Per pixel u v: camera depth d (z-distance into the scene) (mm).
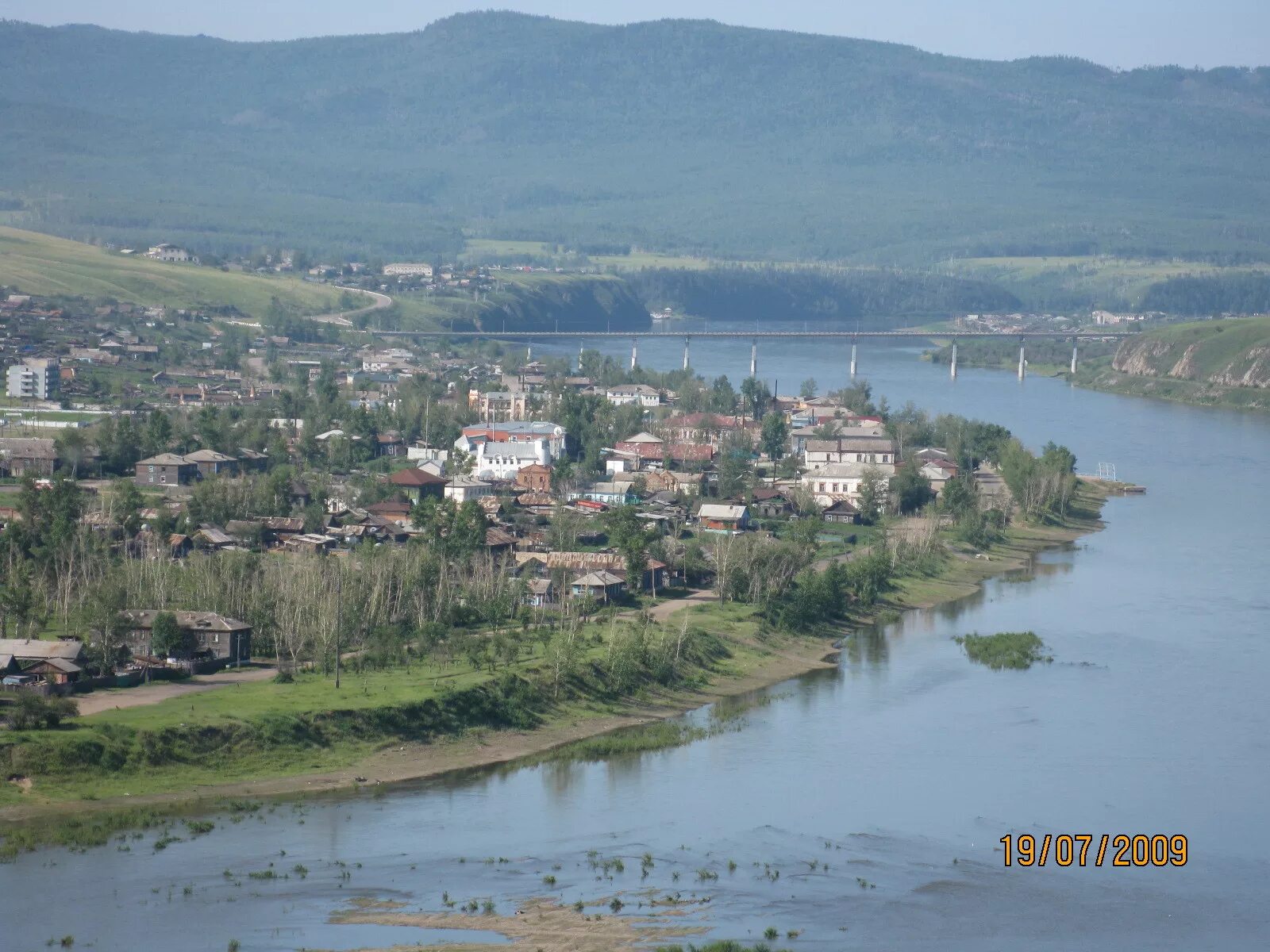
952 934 153250
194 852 171375
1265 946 151625
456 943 148750
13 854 168250
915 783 197125
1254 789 195375
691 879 166000
